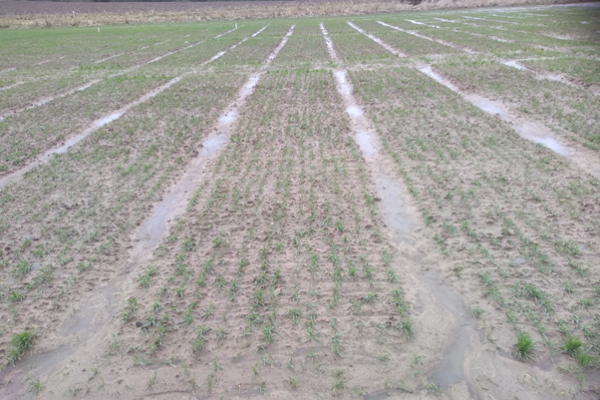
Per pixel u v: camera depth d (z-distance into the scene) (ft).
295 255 19.25
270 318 15.81
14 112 43.16
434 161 27.89
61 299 17.13
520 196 23.02
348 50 74.49
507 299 16.16
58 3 190.19
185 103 43.93
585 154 27.76
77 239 21.01
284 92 46.85
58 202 24.53
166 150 31.89
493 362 13.80
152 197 25.04
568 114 35.04
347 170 27.40
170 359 14.38
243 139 33.45
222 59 70.23
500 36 79.87
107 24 149.59
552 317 15.21
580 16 106.32
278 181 25.81
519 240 19.43
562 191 23.17
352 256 19.10
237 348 14.74
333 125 35.65
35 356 14.71
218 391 13.23
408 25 110.83
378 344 14.65
